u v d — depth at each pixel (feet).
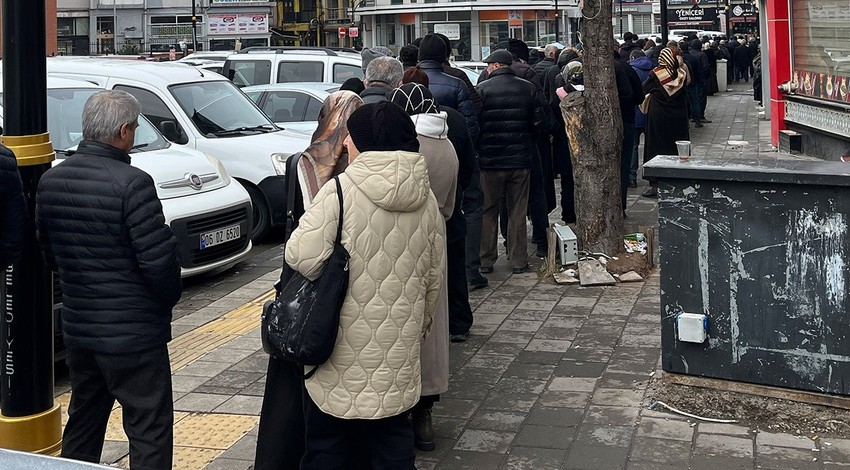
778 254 17.13
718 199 17.44
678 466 16.05
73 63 39.11
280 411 14.79
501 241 35.14
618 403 18.84
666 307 18.17
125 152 14.48
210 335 25.05
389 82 21.15
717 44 118.42
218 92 40.96
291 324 12.66
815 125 48.83
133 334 14.11
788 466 15.89
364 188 12.72
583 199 28.78
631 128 37.04
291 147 39.06
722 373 17.87
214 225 30.45
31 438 15.67
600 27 28.04
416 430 16.90
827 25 46.44
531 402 19.10
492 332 23.80
